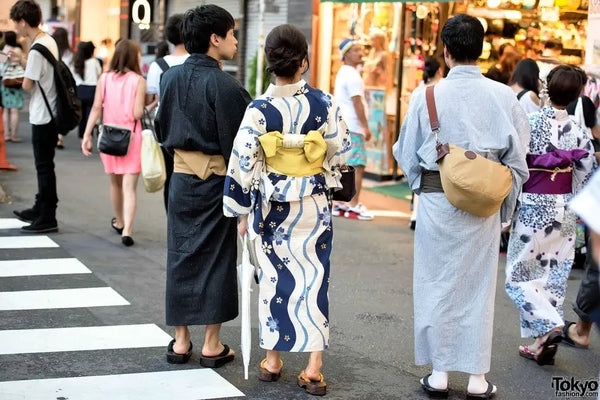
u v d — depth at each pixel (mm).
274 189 4812
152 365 5359
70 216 9930
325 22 14391
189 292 5246
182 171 5234
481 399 5016
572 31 11328
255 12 15977
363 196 12719
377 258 8711
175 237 5262
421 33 13617
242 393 4984
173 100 5195
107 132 8414
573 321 6734
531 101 7617
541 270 5738
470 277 4930
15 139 16094
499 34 12227
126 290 7008
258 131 4789
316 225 4930
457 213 4891
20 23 8336
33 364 5266
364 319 6609
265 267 4945
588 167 5672
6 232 8906
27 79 8398
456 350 4977
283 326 4938
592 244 2738
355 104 10531
